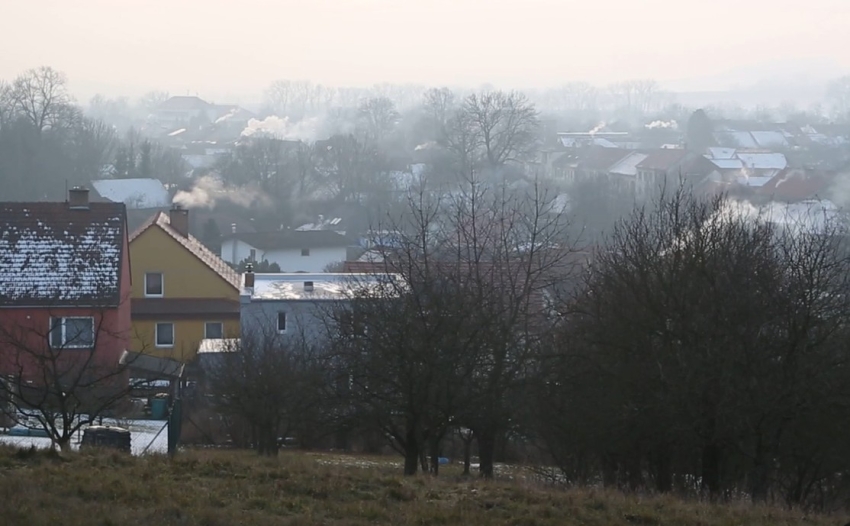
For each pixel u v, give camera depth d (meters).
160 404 85.19
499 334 57.38
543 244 80.62
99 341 89.88
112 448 49.19
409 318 53.38
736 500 44.00
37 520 29.00
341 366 59.56
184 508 32.31
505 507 36.38
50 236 97.31
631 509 36.75
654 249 58.12
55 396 57.84
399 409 53.00
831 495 55.34
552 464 68.12
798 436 51.16
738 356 50.19
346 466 53.97
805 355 49.94
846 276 53.78
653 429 52.25
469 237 74.50
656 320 53.72
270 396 71.75
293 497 35.53
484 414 54.97
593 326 57.16
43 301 91.44
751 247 56.09
